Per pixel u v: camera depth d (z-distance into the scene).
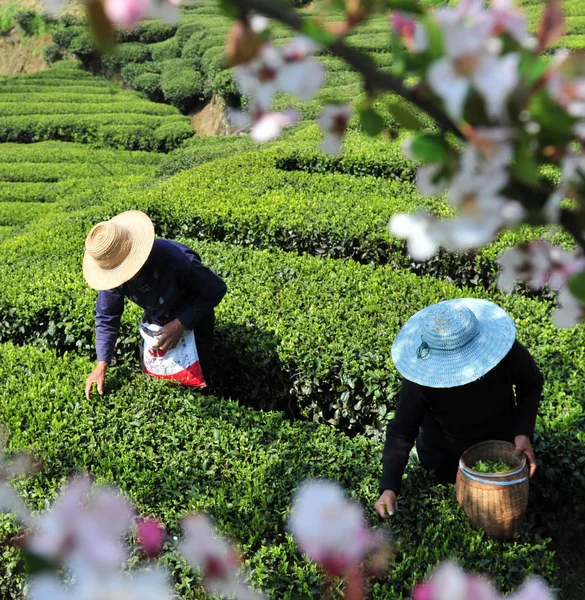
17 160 19.00
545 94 0.74
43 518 0.84
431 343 4.03
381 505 3.96
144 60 30.03
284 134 14.92
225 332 6.39
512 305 6.57
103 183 15.94
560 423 4.88
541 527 4.88
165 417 5.22
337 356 5.96
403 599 3.58
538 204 0.86
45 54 34.16
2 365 5.96
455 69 0.73
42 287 7.53
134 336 6.64
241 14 0.76
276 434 5.07
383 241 8.37
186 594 3.65
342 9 0.79
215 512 4.24
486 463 4.10
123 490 4.44
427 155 0.80
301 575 3.68
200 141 20.44
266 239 9.05
